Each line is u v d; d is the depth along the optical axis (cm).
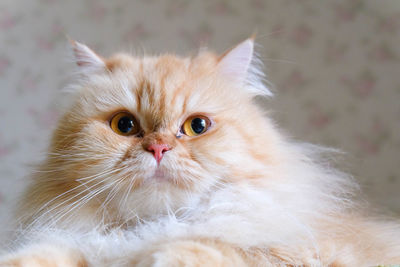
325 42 93
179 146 48
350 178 58
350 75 92
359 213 54
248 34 92
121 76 52
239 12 93
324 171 54
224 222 48
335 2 93
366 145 90
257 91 56
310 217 49
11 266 43
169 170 48
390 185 87
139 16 94
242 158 49
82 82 55
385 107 91
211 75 53
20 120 93
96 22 94
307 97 91
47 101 94
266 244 46
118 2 94
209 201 49
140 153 48
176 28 94
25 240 50
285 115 91
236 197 49
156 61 54
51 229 49
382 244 50
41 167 52
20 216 52
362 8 93
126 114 50
